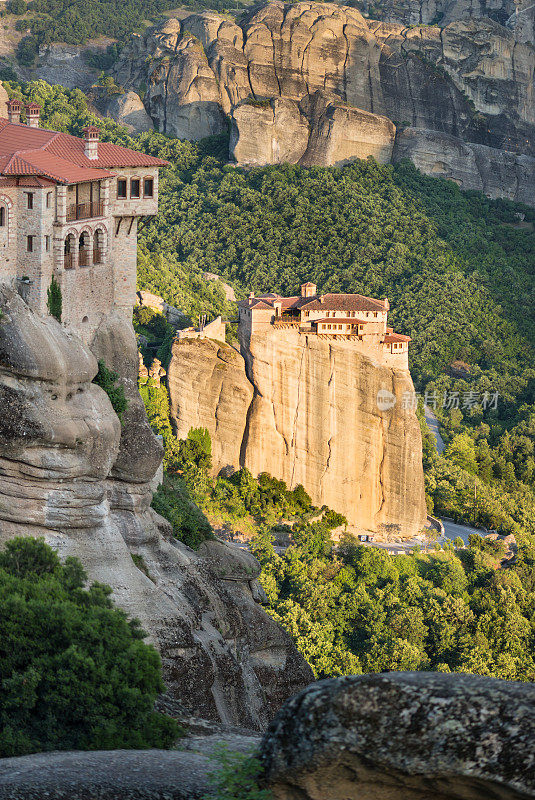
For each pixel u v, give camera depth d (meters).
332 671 137.88
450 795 37.91
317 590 152.25
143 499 70.00
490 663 146.88
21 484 62.84
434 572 169.00
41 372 62.38
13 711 49.59
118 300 75.62
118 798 41.97
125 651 51.94
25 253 66.06
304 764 39.12
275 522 174.50
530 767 36.41
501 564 178.88
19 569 57.53
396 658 141.62
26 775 43.09
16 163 66.00
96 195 72.25
